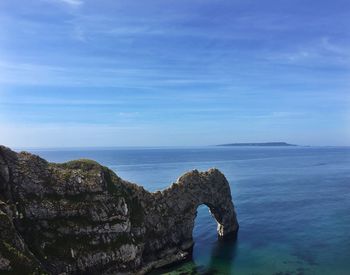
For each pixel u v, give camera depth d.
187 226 101.62
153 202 96.25
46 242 74.75
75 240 77.94
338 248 99.50
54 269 72.56
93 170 90.19
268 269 85.19
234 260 91.31
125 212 86.75
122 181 94.06
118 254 81.38
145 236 90.06
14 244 65.62
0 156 79.69
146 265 86.38
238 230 118.62
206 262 90.19
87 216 81.75
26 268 63.75
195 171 109.12
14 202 77.12
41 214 77.69
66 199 81.88
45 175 83.06
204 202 108.19
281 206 154.25
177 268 86.81
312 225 123.62
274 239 108.38
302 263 88.62
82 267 76.00
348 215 137.38
